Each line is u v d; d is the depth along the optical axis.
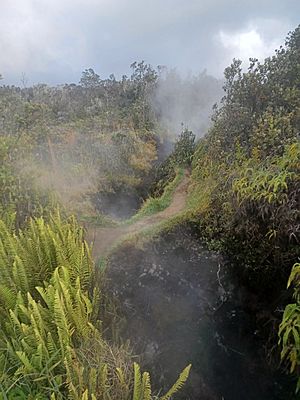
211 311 4.59
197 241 5.00
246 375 4.21
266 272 4.33
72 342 2.81
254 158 5.02
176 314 4.53
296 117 5.36
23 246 3.61
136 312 4.40
